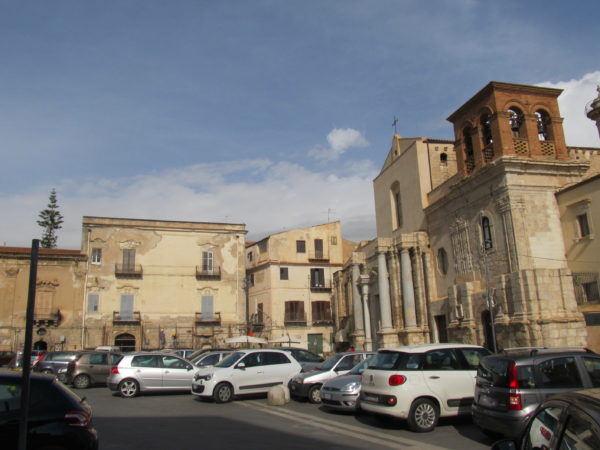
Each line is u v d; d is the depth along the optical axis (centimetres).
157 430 1362
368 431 1332
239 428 1384
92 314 4809
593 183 2522
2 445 770
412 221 3753
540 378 1083
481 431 1284
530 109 2889
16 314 4609
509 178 2692
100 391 2456
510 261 2653
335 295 5022
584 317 2402
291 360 2091
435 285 3425
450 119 3297
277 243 5628
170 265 5141
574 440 423
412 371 1339
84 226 4950
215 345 5088
